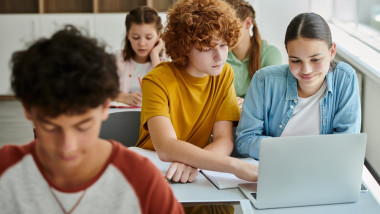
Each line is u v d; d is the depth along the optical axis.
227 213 1.20
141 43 2.93
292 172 1.37
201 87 1.80
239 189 1.51
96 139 0.82
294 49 1.57
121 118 2.08
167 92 1.74
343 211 1.39
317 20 1.56
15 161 0.84
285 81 1.76
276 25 4.94
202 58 1.66
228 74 1.88
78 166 0.82
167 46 1.78
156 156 1.77
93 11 5.20
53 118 0.71
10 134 4.30
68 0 5.40
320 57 1.56
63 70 0.70
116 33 5.16
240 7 2.62
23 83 0.70
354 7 4.23
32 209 0.84
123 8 5.38
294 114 1.77
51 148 0.75
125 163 0.84
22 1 5.40
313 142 1.36
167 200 0.84
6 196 0.85
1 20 5.18
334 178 1.41
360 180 1.43
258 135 1.79
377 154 3.16
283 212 1.38
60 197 0.83
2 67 5.27
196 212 1.20
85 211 0.84
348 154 1.39
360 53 3.59
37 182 0.83
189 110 1.81
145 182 0.83
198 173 1.64
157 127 1.69
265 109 1.79
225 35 1.64
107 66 0.75
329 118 1.75
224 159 1.58
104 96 0.74
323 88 1.73
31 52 0.72
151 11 2.96
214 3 1.67
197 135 1.88
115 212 0.84
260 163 1.35
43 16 5.16
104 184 0.83
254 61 2.71
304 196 1.41
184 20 1.64
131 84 2.99
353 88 1.72
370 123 3.33
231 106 1.87
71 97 0.69
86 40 0.75
